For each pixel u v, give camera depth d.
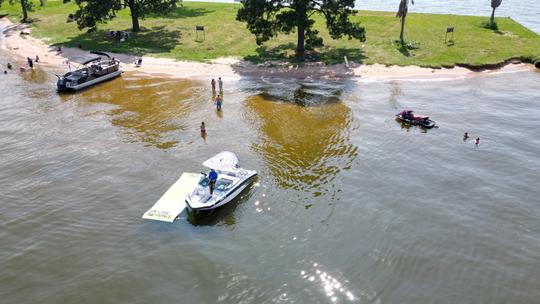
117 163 36.06
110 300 22.73
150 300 22.72
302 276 24.25
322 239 27.20
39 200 31.09
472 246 26.75
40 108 48.09
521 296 23.08
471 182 33.78
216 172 32.22
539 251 26.41
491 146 39.84
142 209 30.08
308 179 33.84
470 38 73.06
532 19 92.69
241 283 23.77
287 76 60.03
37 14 93.88
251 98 51.84
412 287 23.59
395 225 28.55
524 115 47.16
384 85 56.75
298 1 61.72
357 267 24.94
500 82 58.00
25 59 67.06
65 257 25.80
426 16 88.12
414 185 33.25
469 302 22.64
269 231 28.00
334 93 53.84
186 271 24.64
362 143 40.12
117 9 75.75
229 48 70.94
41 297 22.95
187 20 86.56
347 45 71.69
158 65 63.75
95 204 30.64
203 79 58.75
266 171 34.84
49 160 36.62
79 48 71.12
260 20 62.94
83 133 41.75
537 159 37.50
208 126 43.56
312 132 42.41
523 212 30.08
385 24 82.00
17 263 25.33
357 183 33.38
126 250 26.30
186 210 30.02
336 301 22.66
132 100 50.88
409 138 41.28
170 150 38.28
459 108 49.25
